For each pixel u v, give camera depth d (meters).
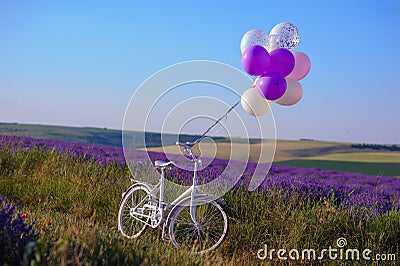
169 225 5.51
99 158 9.95
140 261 3.96
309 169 17.33
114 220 6.50
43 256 3.24
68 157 9.63
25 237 3.79
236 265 5.23
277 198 6.78
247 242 5.89
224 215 5.48
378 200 7.94
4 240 3.56
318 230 5.88
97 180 8.05
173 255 4.62
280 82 5.08
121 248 4.21
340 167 25.27
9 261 3.41
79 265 3.36
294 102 5.46
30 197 7.37
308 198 7.11
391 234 5.91
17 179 8.18
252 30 5.43
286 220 6.09
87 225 5.29
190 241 5.49
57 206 7.07
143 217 5.97
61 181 7.95
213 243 5.66
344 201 7.22
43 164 9.02
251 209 6.51
